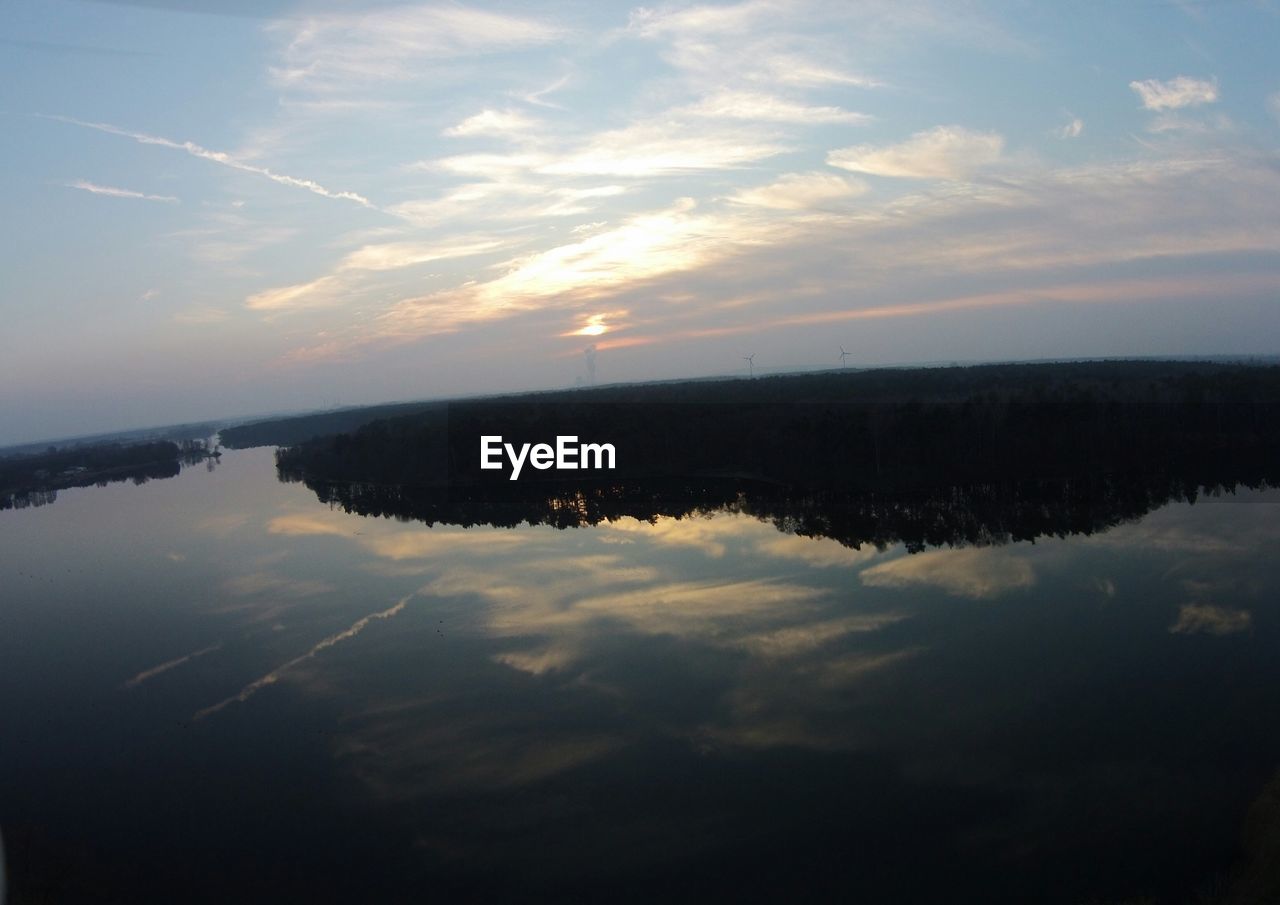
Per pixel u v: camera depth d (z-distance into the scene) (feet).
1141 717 56.70
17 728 67.15
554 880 44.96
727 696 64.69
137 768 59.52
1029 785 50.19
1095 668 64.59
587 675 70.69
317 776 57.21
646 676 69.56
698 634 77.92
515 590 96.84
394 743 61.11
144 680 76.59
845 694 63.52
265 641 85.35
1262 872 39.32
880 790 50.88
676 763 55.62
